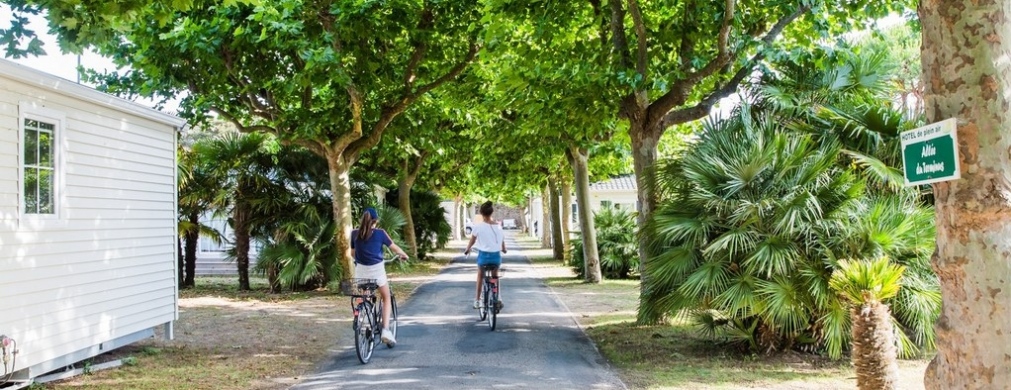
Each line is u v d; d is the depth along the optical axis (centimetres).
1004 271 334
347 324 1157
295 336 1033
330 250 1686
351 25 1272
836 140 862
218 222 2234
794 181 821
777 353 852
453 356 868
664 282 867
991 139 339
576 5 1109
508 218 9556
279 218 1692
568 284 1861
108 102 813
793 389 690
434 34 1409
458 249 4069
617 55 1041
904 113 884
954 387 349
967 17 345
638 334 1015
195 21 1279
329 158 1582
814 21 983
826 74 988
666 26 1093
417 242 2988
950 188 351
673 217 872
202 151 1664
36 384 713
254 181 1702
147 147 920
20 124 684
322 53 1181
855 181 817
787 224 772
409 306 1371
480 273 1110
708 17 1041
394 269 2295
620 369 791
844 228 777
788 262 778
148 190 921
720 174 847
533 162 2102
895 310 791
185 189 1714
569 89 1055
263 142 1716
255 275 1909
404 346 938
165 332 983
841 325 755
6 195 664
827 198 805
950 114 350
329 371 788
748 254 795
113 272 834
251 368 807
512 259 3011
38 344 701
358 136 1508
